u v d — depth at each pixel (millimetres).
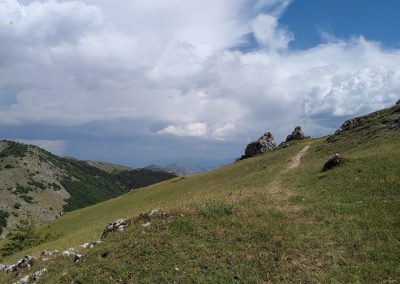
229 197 33188
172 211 25516
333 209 25812
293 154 69625
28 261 26172
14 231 59656
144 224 24312
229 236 21734
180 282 17812
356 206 25734
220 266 18875
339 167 38562
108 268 19531
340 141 61156
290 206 28156
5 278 25000
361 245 20188
